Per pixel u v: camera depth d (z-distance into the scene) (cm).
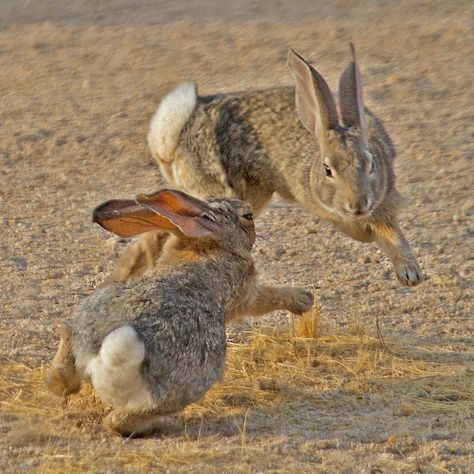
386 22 4362
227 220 1524
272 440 1410
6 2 5291
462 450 1384
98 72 3778
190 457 1337
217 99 2036
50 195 2606
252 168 2008
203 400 1552
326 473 1302
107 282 1608
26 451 1359
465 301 1975
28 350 1730
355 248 2259
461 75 3469
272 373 1656
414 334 1828
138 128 3112
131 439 1419
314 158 1911
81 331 1379
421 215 2427
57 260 2192
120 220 1456
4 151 2939
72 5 5188
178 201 1434
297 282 2083
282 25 4441
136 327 1356
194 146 2022
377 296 2009
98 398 1529
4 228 2378
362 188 1817
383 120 3047
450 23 4238
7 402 1526
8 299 1970
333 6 4841
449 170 2678
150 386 1357
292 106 1975
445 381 1627
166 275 1448
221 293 1479
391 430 1454
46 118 3238
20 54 4116
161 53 4022
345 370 1670
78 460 1326
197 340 1405
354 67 1897
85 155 2902
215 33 4347
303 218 2433
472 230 2334
